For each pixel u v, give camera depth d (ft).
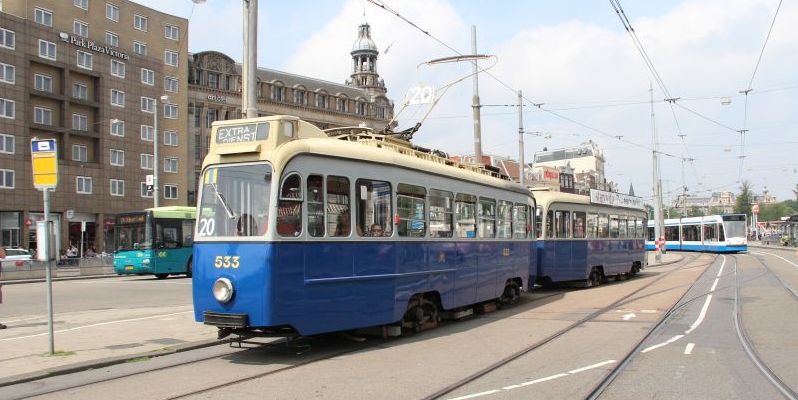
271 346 35.94
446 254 42.57
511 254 53.88
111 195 195.62
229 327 30.83
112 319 46.70
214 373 28.40
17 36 170.19
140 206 204.74
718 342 35.99
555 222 69.62
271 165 30.50
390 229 36.86
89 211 188.65
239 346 33.88
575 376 27.43
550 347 34.88
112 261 126.00
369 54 351.05
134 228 101.86
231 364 30.58
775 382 26.18
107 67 195.72
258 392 24.68
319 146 32.63
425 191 40.55
